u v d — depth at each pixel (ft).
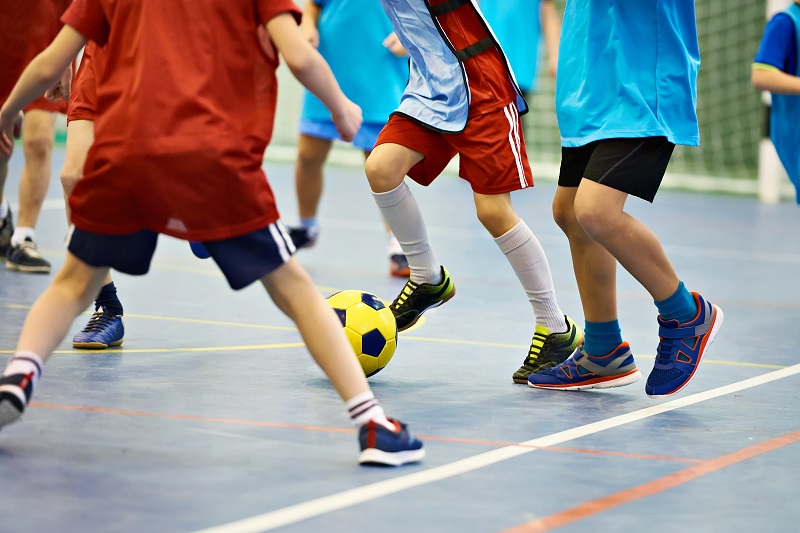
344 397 15.01
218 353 22.57
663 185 77.10
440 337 25.62
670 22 19.26
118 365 20.92
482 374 21.84
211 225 14.61
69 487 13.48
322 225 49.70
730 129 84.99
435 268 22.86
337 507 13.05
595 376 20.68
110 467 14.37
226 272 14.82
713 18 84.02
